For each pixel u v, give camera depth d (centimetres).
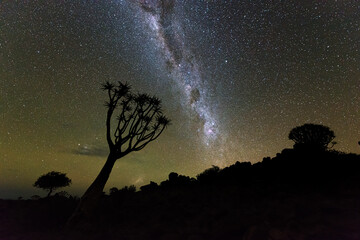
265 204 784
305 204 725
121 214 876
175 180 1305
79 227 793
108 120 968
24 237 728
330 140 1387
